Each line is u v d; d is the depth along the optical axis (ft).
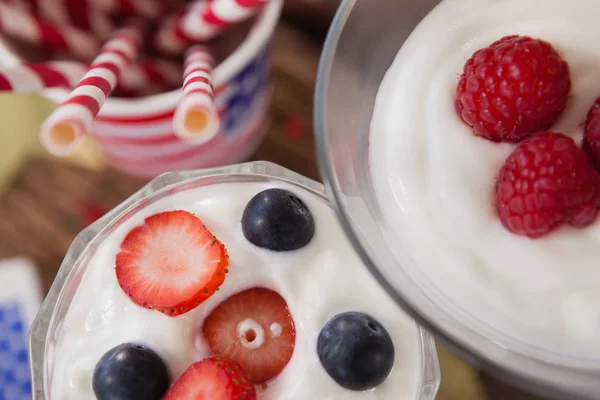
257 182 0.91
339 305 0.87
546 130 0.83
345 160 0.84
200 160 1.07
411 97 0.86
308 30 1.13
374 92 0.88
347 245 0.89
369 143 0.87
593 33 0.85
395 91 0.87
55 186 1.10
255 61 0.99
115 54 0.95
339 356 0.84
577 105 0.84
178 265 0.86
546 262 0.81
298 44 1.13
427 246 0.83
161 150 1.02
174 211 0.87
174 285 0.86
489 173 0.83
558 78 0.81
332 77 0.85
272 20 0.98
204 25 0.96
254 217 0.87
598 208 0.81
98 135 1.01
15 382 1.05
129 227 0.90
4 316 1.07
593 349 0.80
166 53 1.02
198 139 0.85
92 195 1.10
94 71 0.91
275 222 0.87
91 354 0.87
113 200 1.10
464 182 0.83
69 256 0.90
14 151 1.11
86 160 1.11
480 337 0.79
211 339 0.87
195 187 0.91
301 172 1.10
